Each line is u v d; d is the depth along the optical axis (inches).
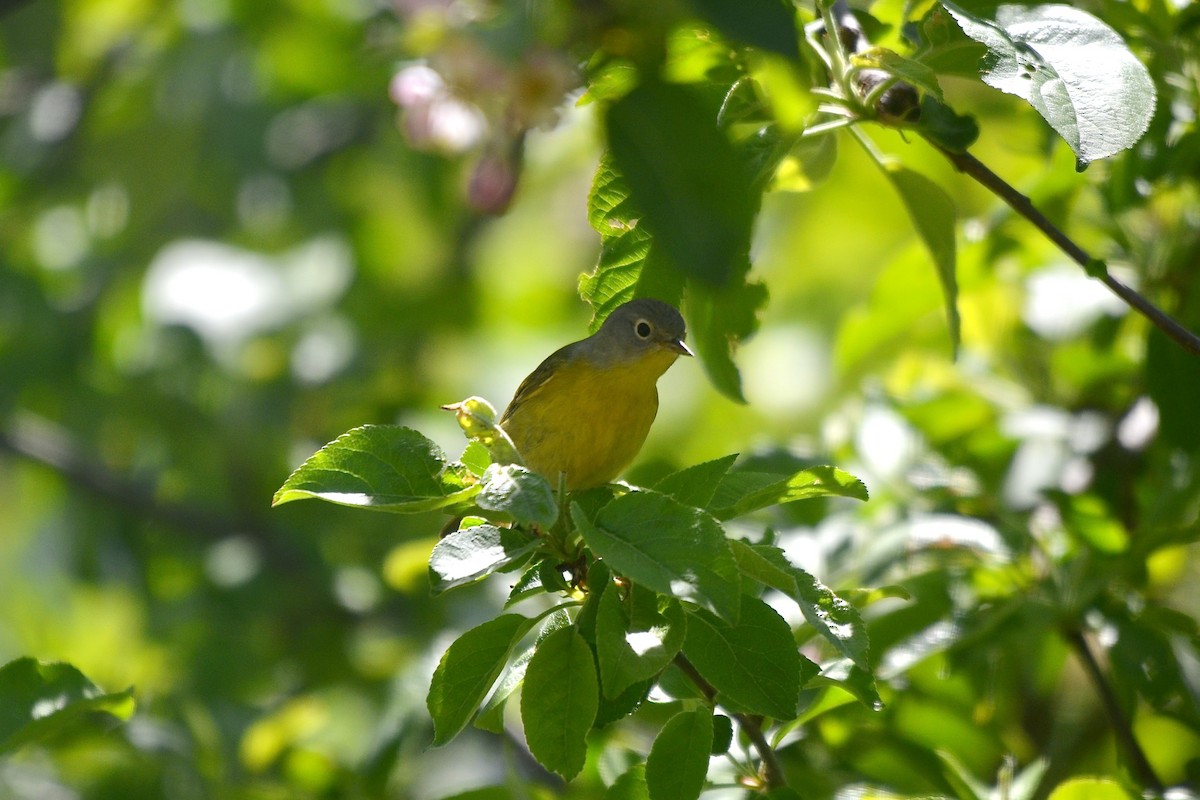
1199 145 328.2
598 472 413.4
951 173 494.9
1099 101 218.8
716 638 224.7
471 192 287.0
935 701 355.6
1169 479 349.1
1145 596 350.6
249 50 676.7
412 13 269.4
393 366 703.1
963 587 345.4
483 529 221.3
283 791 388.5
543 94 256.7
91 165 719.1
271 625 611.5
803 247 767.7
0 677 287.0
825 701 276.2
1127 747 318.7
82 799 370.0
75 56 714.8
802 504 385.1
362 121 702.5
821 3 250.5
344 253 709.3
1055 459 402.9
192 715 417.4
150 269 685.3
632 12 195.8
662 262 269.1
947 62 251.8
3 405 682.2
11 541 865.5
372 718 523.2
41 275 712.4
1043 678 382.9
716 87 245.3
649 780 228.1
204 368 666.8
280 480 655.1
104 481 676.1
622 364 397.1
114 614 706.8
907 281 418.0
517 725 483.8
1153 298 383.2
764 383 749.9
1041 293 406.3
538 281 813.2
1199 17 329.1
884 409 393.7
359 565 626.8
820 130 254.8
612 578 218.2
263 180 687.1
